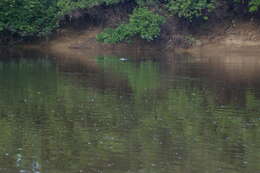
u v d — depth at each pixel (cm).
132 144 1580
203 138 1645
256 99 2178
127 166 1409
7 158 1461
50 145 1568
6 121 1814
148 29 3988
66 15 4200
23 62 3303
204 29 4144
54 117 1872
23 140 1612
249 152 1523
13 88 2373
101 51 3981
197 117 1886
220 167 1411
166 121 1830
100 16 4212
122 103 2092
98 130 1717
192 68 3048
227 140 1628
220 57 3603
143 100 2147
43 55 3703
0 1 4041
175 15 4125
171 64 3231
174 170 1388
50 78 2652
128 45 4066
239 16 4172
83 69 2983
